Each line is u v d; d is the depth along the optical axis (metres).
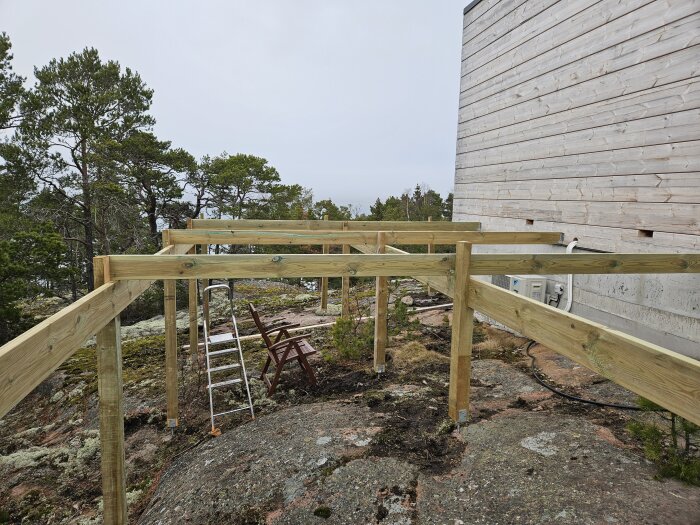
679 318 4.04
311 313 9.23
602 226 4.89
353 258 3.54
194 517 2.95
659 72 4.12
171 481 3.60
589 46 5.01
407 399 4.40
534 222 6.13
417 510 2.75
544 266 3.63
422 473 3.12
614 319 4.80
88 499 3.81
